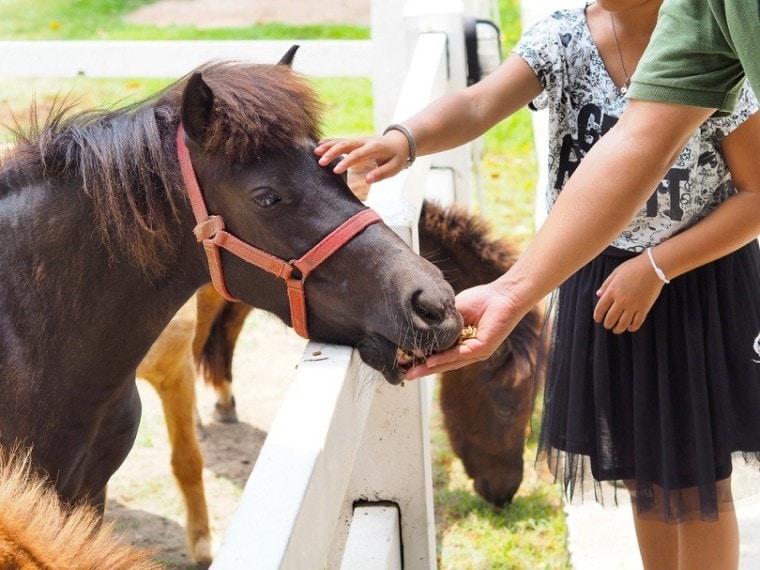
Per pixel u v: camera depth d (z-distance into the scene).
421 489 2.41
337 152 1.98
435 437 3.93
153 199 2.03
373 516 2.39
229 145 1.90
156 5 10.02
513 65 2.20
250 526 1.31
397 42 4.23
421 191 2.72
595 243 1.71
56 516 1.40
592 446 2.20
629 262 1.99
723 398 2.06
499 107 2.21
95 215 2.06
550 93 2.14
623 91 2.03
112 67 4.57
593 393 2.17
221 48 4.48
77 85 7.82
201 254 2.08
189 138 1.93
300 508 1.35
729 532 2.17
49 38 8.78
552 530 3.31
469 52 4.32
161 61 4.52
